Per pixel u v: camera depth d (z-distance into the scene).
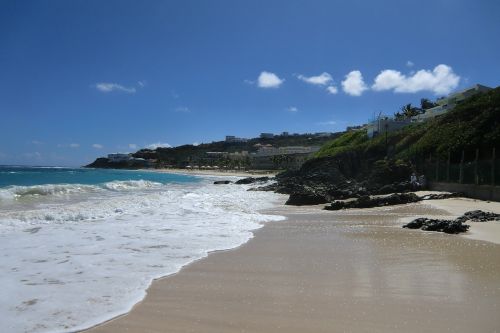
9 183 48.69
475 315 6.85
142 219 18.33
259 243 13.56
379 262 10.76
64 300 7.46
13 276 8.88
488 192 28.61
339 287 8.52
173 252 11.71
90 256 10.87
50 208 21.09
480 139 39.16
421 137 51.41
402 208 25.28
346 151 61.56
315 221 20.00
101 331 6.19
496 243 13.30
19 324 6.37
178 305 7.37
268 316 6.86
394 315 6.86
